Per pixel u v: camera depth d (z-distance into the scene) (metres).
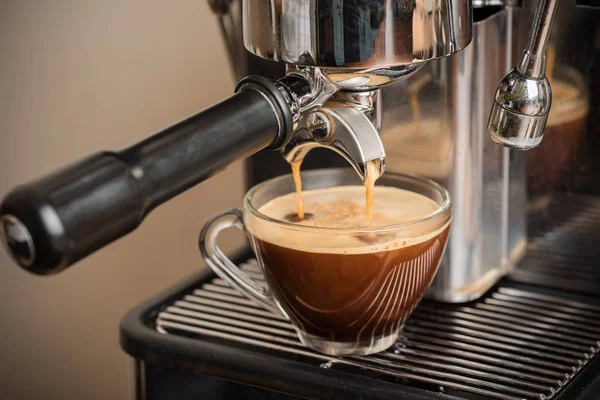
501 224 0.76
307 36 0.51
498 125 0.56
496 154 0.72
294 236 0.61
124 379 1.20
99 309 1.19
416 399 0.59
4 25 1.14
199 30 1.05
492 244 0.75
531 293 0.76
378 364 0.64
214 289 0.77
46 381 1.24
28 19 1.13
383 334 0.65
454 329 0.69
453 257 0.72
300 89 0.54
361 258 0.60
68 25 1.12
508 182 0.75
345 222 0.64
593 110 0.70
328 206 0.67
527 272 0.77
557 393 0.60
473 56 0.67
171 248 1.13
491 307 0.73
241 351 0.65
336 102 0.59
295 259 0.61
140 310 0.71
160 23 1.06
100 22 1.10
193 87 1.07
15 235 0.42
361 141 0.58
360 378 0.61
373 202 0.68
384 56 0.51
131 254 1.15
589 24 0.69
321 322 0.64
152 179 0.46
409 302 0.64
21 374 1.25
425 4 0.51
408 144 0.71
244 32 0.56
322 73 0.54
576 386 0.60
